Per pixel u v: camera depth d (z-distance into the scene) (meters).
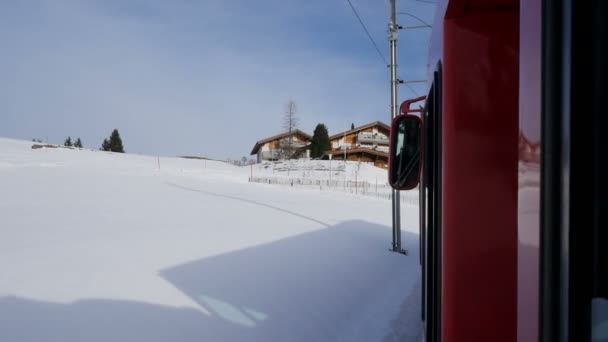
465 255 1.42
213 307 3.75
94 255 5.43
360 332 3.52
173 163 48.47
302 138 66.00
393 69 7.41
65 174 22.55
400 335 3.45
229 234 7.39
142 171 32.56
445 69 1.46
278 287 4.41
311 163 51.12
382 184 35.69
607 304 0.55
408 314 3.91
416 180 2.56
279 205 13.98
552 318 0.59
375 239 7.91
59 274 4.51
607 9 0.55
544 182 0.59
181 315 3.53
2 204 10.98
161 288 4.18
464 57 1.44
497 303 1.39
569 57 0.56
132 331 3.17
